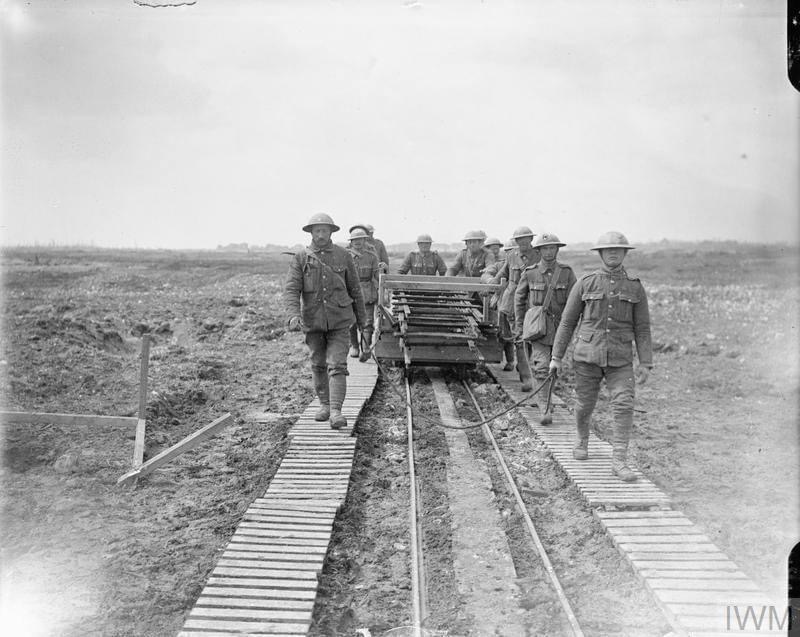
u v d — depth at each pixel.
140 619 3.99
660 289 21.22
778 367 12.08
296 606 4.05
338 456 6.59
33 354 9.01
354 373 10.58
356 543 5.05
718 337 14.63
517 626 4.08
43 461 6.20
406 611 4.24
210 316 14.30
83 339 10.20
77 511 5.33
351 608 4.23
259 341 12.96
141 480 5.97
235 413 8.34
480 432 8.00
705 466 6.96
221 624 3.87
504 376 10.90
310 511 5.35
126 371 9.14
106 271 20.62
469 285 10.27
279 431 7.51
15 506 5.33
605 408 9.46
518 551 5.06
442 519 5.53
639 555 4.71
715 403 9.92
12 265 19.72
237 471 6.35
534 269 8.16
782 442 7.86
